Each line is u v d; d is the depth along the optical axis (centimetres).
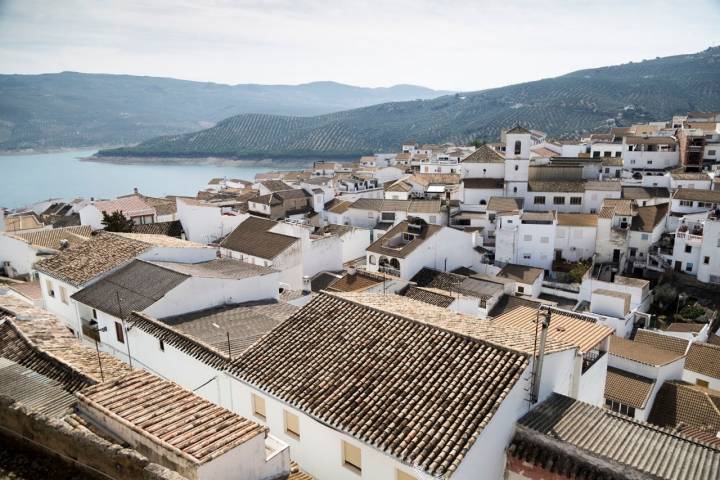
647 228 7781
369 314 2339
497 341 2064
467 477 1614
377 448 1689
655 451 1762
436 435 1666
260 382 2114
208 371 2423
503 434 1795
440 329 2133
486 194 9269
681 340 4697
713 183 8906
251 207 9994
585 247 7881
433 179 11350
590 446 1752
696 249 7119
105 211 6944
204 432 1509
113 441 1518
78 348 2423
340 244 6366
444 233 6397
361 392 1927
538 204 9088
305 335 2317
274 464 1592
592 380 2684
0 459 1346
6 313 2789
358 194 11969
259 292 3538
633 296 6112
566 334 2795
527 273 6706
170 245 3931
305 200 10244
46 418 1341
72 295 3284
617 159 10475
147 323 2825
